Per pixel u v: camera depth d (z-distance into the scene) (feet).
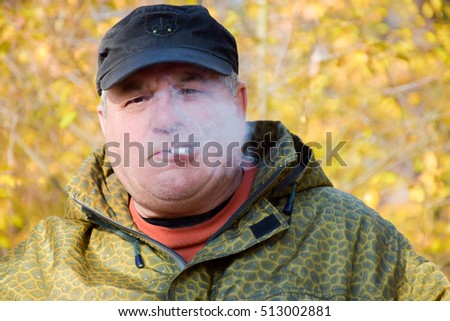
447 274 23.61
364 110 24.47
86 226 10.68
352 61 23.49
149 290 9.50
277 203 10.21
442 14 25.95
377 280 9.55
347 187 23.50
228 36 10.11
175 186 9.48
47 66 23.75
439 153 24.84
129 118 9.68
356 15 24.73
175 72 9.58
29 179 23.79
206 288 9.37
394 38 24.63
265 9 24.71
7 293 10.08
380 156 24.59
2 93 24.61
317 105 23.85
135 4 24.77
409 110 25.43
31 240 10.80
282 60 24.67
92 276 9.89
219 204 9.94
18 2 24.63
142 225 10.12
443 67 25.05
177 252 9.86
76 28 24.79
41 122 24.50
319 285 9.41
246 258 9.48
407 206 23.65
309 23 25.18
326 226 9.86
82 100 23.89
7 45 23.61
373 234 9.88
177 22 9.66
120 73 9.46
